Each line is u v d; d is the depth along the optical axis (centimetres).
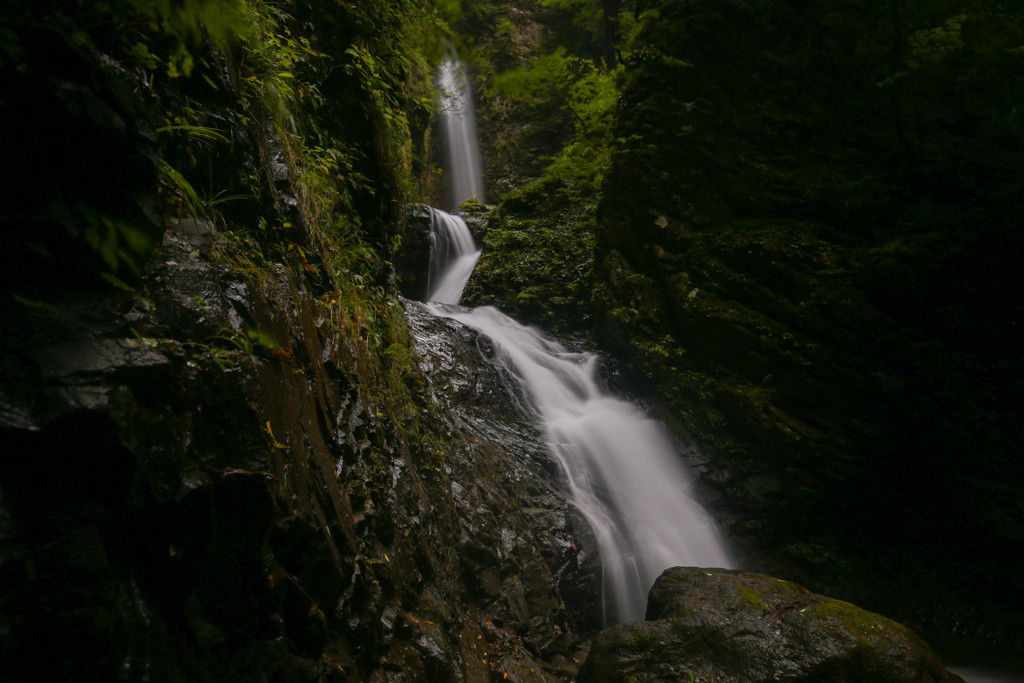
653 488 892
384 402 461
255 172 339
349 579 299
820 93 949
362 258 540
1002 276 817
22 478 165
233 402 230
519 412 898
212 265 258
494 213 1483
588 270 1198
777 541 888
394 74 613
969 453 819
